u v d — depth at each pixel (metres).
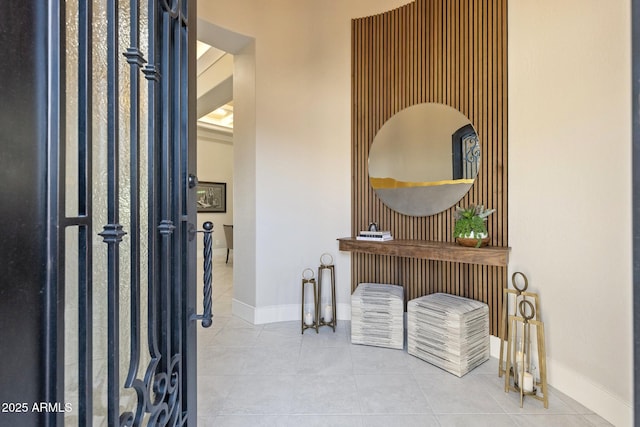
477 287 2.40
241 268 3.18
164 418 0.87
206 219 7.25
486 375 2.04
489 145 2.34
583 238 1.72
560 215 1.85
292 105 3.09
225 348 2.45
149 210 0.81
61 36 0.54
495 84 2.30
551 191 1.91
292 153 3.09
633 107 0.57
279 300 3.08
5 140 0.46
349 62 3.06
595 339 1.66
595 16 1.65
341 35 3.07
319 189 3.12
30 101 0.49
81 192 0.60
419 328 2.26
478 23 2.39
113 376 0.67
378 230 2.93
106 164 0.73
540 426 1.56
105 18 0.73
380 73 2.92
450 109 2.56
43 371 0.51
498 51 2.28
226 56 3.95
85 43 0.61
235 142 3.26
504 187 2.25
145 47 0.85
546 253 1.94
